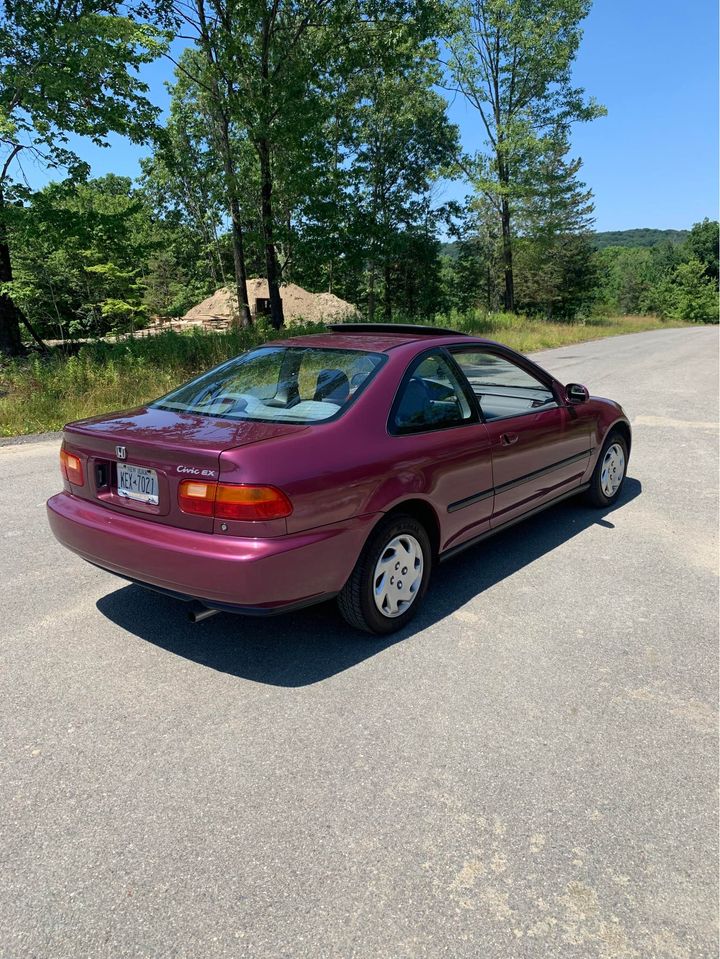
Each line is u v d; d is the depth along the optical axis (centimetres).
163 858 201
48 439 855
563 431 463
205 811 220
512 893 190
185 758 246
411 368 353
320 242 2047
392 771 240
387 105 3031
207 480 272
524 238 3806
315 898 188
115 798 225
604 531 500
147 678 299
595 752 253
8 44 1395
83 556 324
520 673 307
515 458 412
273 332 1670
